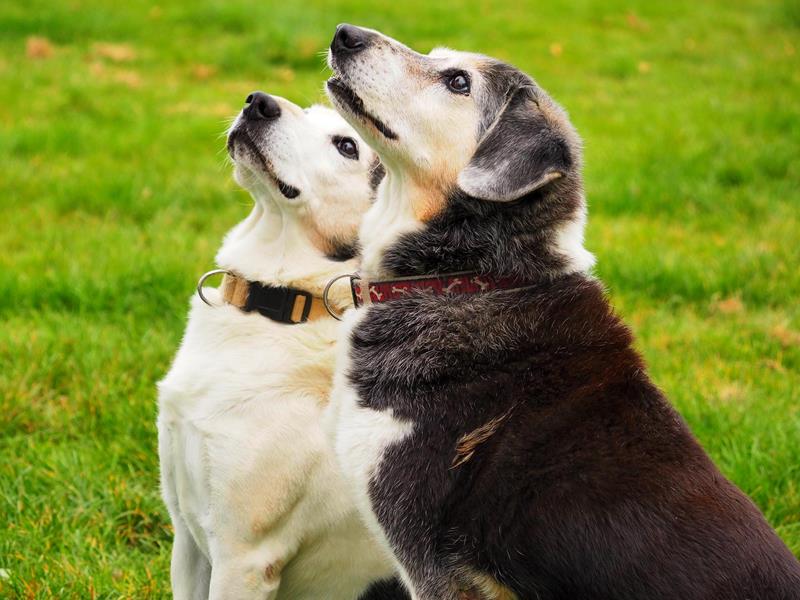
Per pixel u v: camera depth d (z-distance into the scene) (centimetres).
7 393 579
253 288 418
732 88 1462
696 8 2055
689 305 785
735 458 539
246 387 394
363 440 348
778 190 1030
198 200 946
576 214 375
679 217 969
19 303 708
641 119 1273
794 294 797
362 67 381
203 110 1224
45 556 461
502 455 327
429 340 353
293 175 421
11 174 959
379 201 402
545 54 1623
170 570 452
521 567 322
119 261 763
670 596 299
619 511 310
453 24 1705
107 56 1433
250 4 1678
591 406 332
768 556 305
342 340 378
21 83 1268
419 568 339
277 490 390
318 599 421
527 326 352
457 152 380
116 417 568
